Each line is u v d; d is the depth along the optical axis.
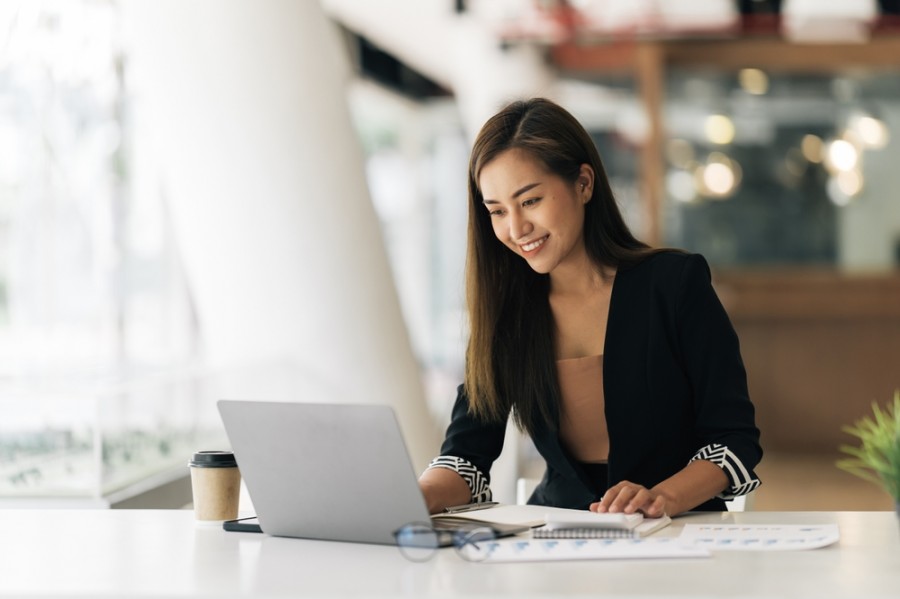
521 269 2.29
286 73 4.61
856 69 8.22
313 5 4.70
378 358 4.77
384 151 11.13
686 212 8.34
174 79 4.61
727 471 2.08
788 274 8.30
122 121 6.14
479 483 2.24
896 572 1.53
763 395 8.43
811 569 1.56
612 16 7.79
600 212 2.26
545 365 2.26
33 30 5.48
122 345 6.15
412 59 10.09
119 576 1.55
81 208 5.95
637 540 1.75
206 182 4.66
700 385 2.18
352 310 4.73
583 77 8.80
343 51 9.23
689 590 1.43
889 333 8.31
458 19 8.59
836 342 8.37
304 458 1.80
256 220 4.66
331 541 1.83
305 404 1.78
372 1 8.39
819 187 8.29
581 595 1.40
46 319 5.77
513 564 1.61
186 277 6.76
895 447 1.60
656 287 2.21
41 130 5.67
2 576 1.56
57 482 3.35
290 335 4.72
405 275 11.40
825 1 7.58
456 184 11.44
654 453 2.21
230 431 1.86
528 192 2.13
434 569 1.58
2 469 3.36
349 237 4.73
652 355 2.18
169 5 4.57
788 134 8.29
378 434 1.73
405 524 1.75
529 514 1.96
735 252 8.34
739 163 8.32
